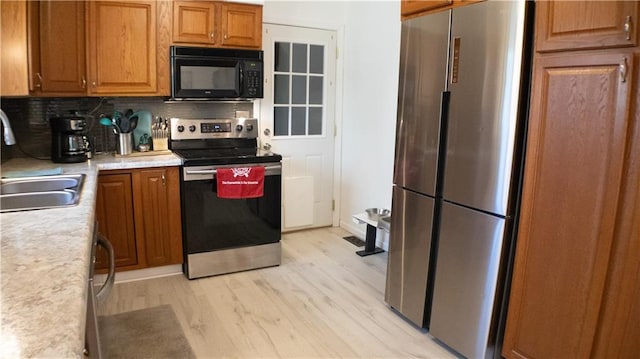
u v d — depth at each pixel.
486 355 2.14
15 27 2.31
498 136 1.97
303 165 4.28
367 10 3.89
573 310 1.79
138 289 2.99
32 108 3.09
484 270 2.10
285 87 4.07
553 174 1.80
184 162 3.00
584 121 1.68
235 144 3.77
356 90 4.12
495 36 1.95
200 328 2.53
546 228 1.85
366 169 4.05
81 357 0.71
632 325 1.62
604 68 1.61
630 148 1.57
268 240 3.38
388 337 2.47
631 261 1.60
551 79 1.78
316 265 3.49
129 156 3.17
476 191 2.10
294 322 2.61
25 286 0.94
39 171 2.46
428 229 2.39
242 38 3.38
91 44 2.96
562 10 1.71
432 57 2.28
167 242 3.14
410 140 2.46
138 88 3.15
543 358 1.92
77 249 1.18
